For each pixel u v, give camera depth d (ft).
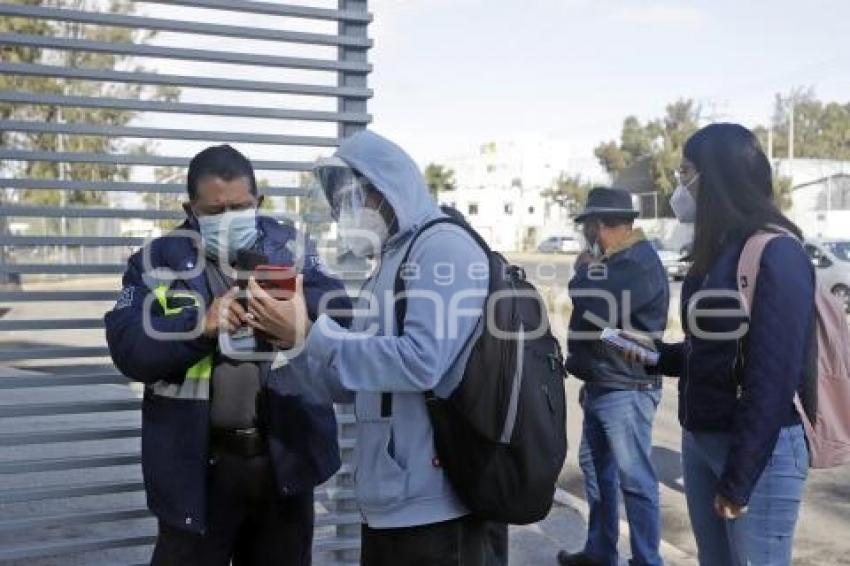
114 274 11.83
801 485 8.91
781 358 8.35
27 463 10.80
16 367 26.07
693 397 9.25
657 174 176.65
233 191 8.94
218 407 9.10
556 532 17.12
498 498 7.85
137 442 21.16
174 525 8.93
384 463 8.09
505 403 7.66
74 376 11.43
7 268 11.27
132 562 12.80
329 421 9.68
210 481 9.20
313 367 8.72
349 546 12.64
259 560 9.76
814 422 8.91
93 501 16.97
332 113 12.46
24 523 10.73
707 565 10.00
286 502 9.68
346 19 12.41
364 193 8.36
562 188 228.22
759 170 9.09
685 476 10.07
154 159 11.71
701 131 9.41
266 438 9.25
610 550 15.14
